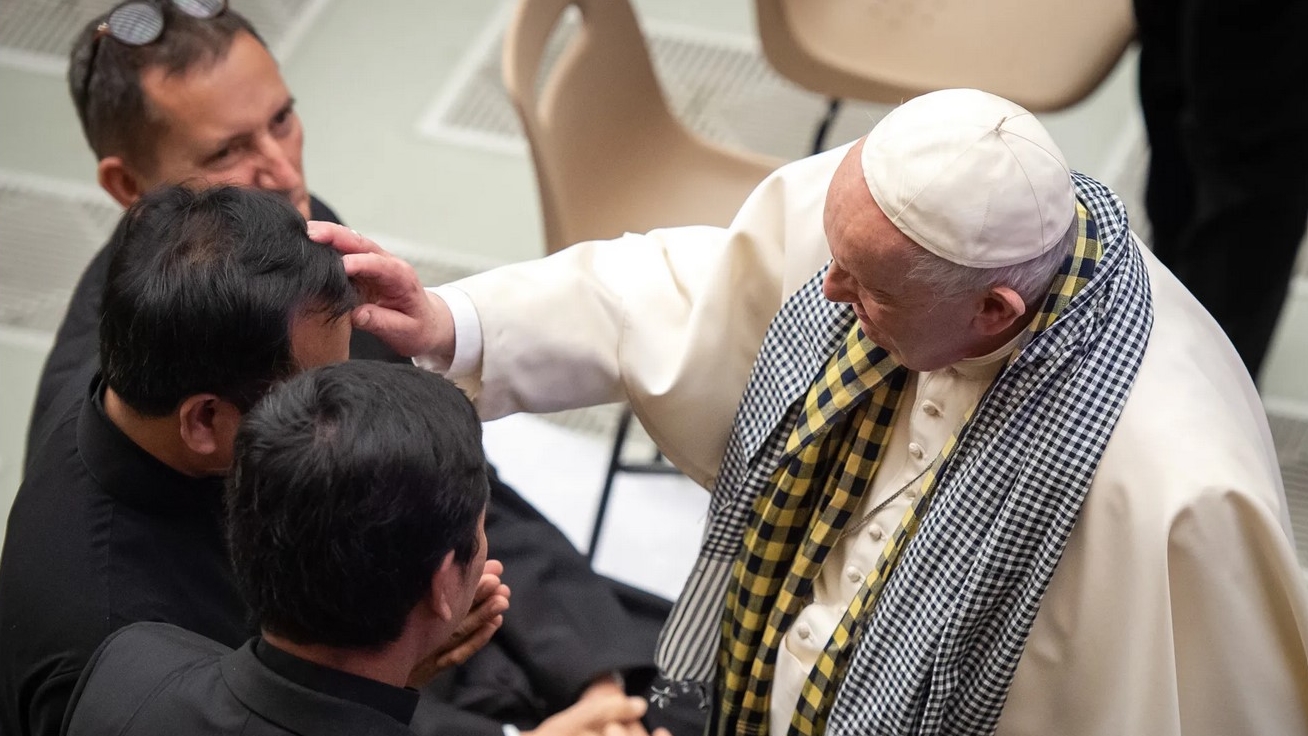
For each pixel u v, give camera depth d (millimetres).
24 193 14156
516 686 7188
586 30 9547
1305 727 5754
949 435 5754
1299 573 5352
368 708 4621
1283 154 10047
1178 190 11312
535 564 7598
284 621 4562
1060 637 5660
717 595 6789
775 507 6297
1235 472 5254
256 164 7672
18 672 6000
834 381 5957
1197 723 5742
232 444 5102
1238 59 9656
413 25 16203
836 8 11297
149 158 7598
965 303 5117
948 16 11211
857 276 5184
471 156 14844
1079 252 5344
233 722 4648
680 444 6918
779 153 14789
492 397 6852
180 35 7344
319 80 15539
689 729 7422
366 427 4406
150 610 5926
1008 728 6023
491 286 6797
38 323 12969
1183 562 5316
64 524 5988
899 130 5098
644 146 10477
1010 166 4969
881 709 5906
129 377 5457
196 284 5281
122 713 4879
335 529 4352
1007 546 5480
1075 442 5336
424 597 4605
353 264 6066
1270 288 10812
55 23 16062
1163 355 5477
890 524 6062
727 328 6605
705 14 16312
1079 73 10734
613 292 6902
